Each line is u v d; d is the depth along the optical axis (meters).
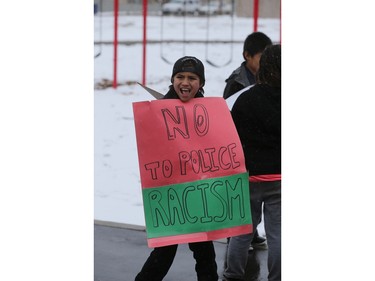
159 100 5.62
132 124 9.73
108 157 8.94
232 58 10.55
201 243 5.69
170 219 5.62
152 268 5.70
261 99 5.77
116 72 10.80
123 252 6.74
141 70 10.77
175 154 5.61
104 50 11.26
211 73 10.23
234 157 5.68
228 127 5.69
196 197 5.63
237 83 6.73
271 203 5.87
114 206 7.81
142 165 5.61
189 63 5.62
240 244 6.05
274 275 5.91
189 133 5.64
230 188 5.67
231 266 6.12
